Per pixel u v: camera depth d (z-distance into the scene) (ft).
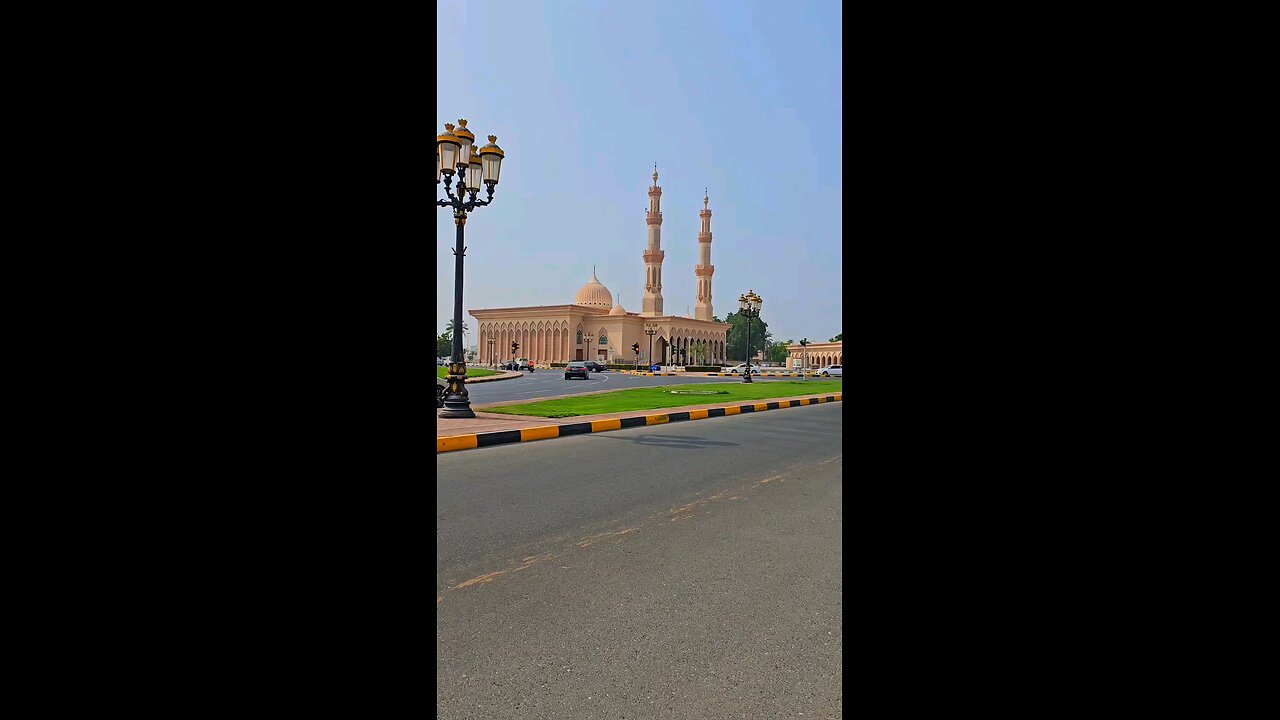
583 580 10.11
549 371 187.62
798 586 9.84
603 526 13.38
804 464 21.79
